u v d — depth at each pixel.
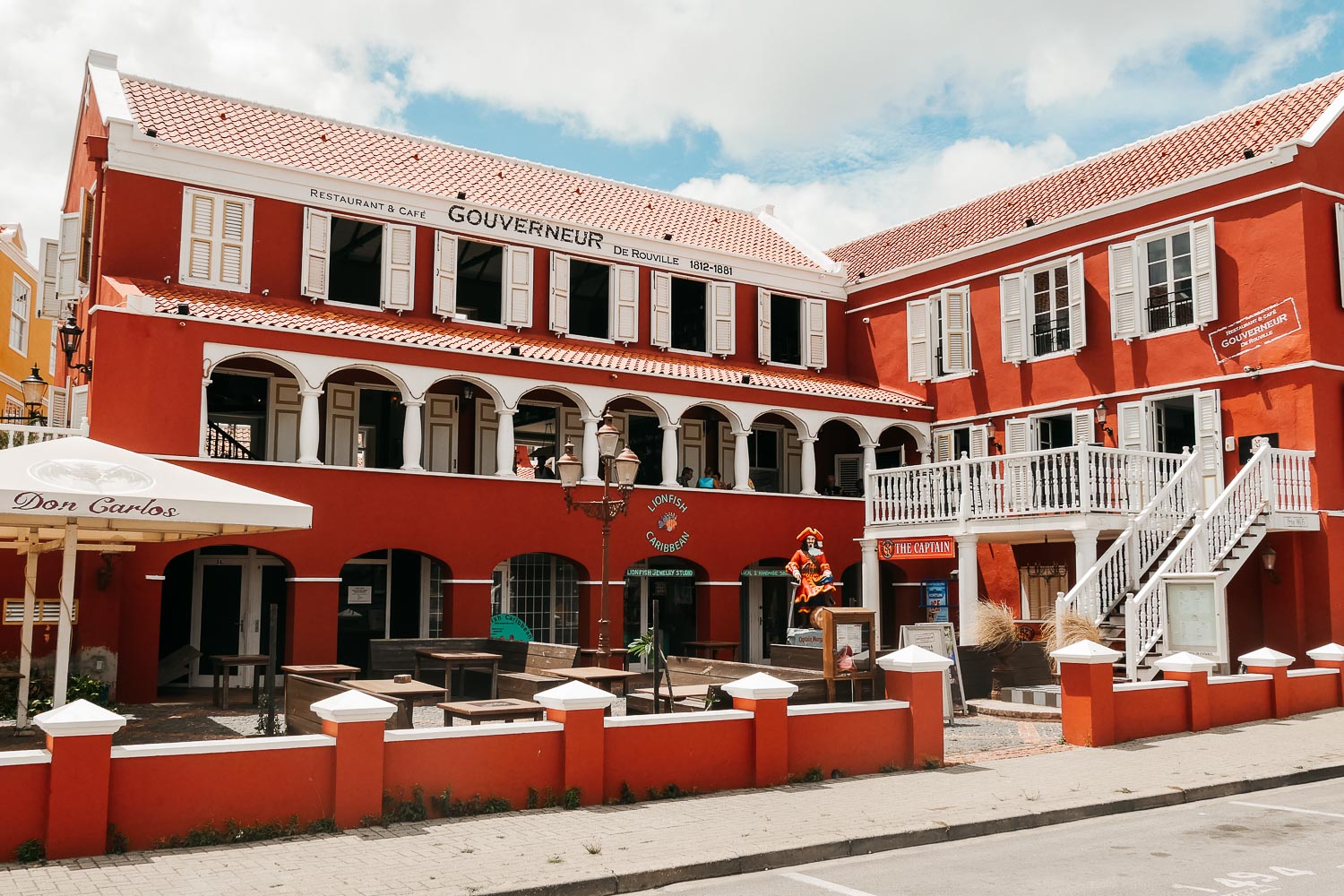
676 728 9.91
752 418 23.00
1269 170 19.02
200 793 7.94
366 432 21.27
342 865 7.42
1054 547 21.83
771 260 26.31
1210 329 19.78
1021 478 18.44
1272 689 14.70
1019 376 23.12
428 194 21.81
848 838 8.34
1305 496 18.17
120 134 19.05
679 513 21.78
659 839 8.23
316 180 20.77
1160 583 15.97
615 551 20.91
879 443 26.17
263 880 7.04
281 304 19.84
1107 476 17.62
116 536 13.41
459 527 19.38
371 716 8.50
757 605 25.50
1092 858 8.00
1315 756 11.91
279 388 20.36
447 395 21.94
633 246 24.28
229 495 11.06
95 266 19.30
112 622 16.39
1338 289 18.83
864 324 26.98
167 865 7.35
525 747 9.25
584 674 13.36
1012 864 7.89
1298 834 8.73
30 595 12.91
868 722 11.01
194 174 19.64
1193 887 7.12
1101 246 21.70
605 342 23.59
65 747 7.46
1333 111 19.27
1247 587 19.20
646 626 23.80
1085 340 21.67
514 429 22.86
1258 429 19.02
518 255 22.70
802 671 12.78
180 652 18.08
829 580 17.88
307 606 17.84
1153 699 13.36
